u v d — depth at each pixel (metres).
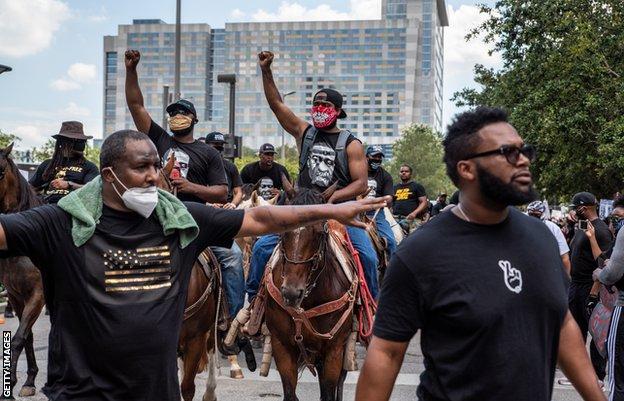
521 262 2.69
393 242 8.88
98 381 3.07
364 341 5.90
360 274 5.89
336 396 5.94
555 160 24.20
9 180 7.02
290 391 5.44
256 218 3.46
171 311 3.17
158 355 3.10
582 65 22.41
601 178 25.31
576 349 2.91
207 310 6.02
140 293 3.12
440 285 2.68
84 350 3.08
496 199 2.69
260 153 11.48
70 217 3.14
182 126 6.32
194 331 5.94
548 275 2.72
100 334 3.04
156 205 3.21
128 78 6.05
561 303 2.72
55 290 3.14
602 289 6.23
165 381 3.13
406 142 109.56
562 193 27.77
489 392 2.62
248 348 7.62
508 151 2.65
